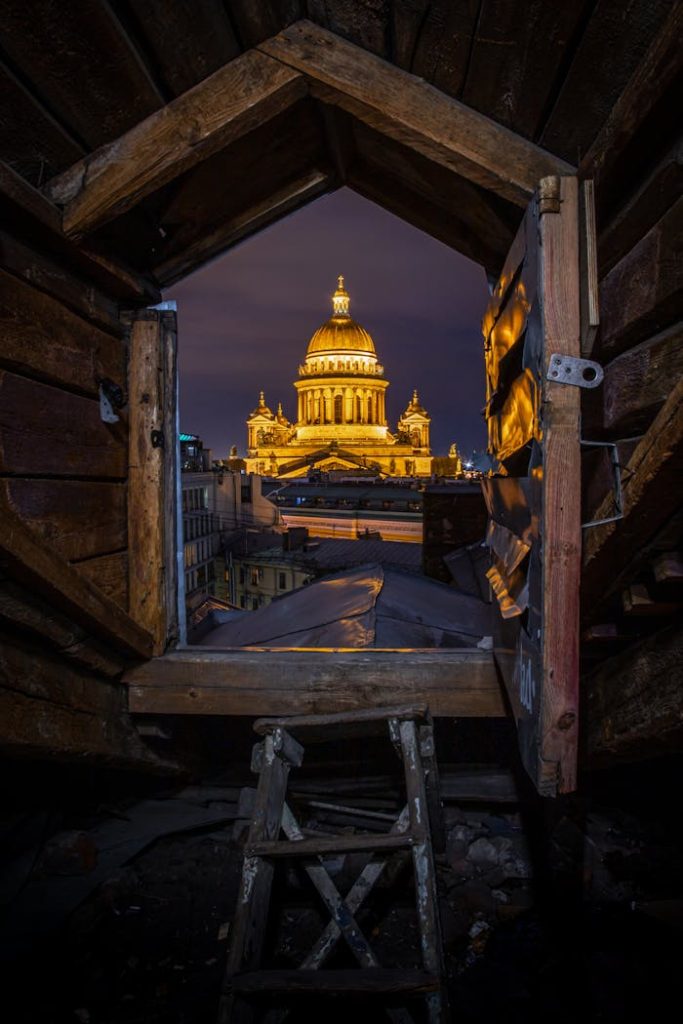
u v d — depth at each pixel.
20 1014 2.79
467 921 3.28
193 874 3.79
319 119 3.33
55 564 2.77
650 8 1.62
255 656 3.90
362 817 4.18
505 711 3.74
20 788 4.16
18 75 2.23
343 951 3.15
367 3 2.29
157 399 3.82
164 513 3.91
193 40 2.39
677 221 1.55
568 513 1.91
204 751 4.91
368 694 3.79
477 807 4.26
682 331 1.59
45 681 3.15
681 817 3.98
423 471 80.12
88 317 3.38
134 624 3.62
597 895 3.39
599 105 2.08
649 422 1.85
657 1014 2.64
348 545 28.52
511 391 2.77
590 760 2.82
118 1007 2.83
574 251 1.90
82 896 3.47
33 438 2.81
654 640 2.21
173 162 2.66
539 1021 2.67
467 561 7.66
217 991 2.91
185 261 3.81
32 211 2.53
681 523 1.75
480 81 2.36
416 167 3.50
